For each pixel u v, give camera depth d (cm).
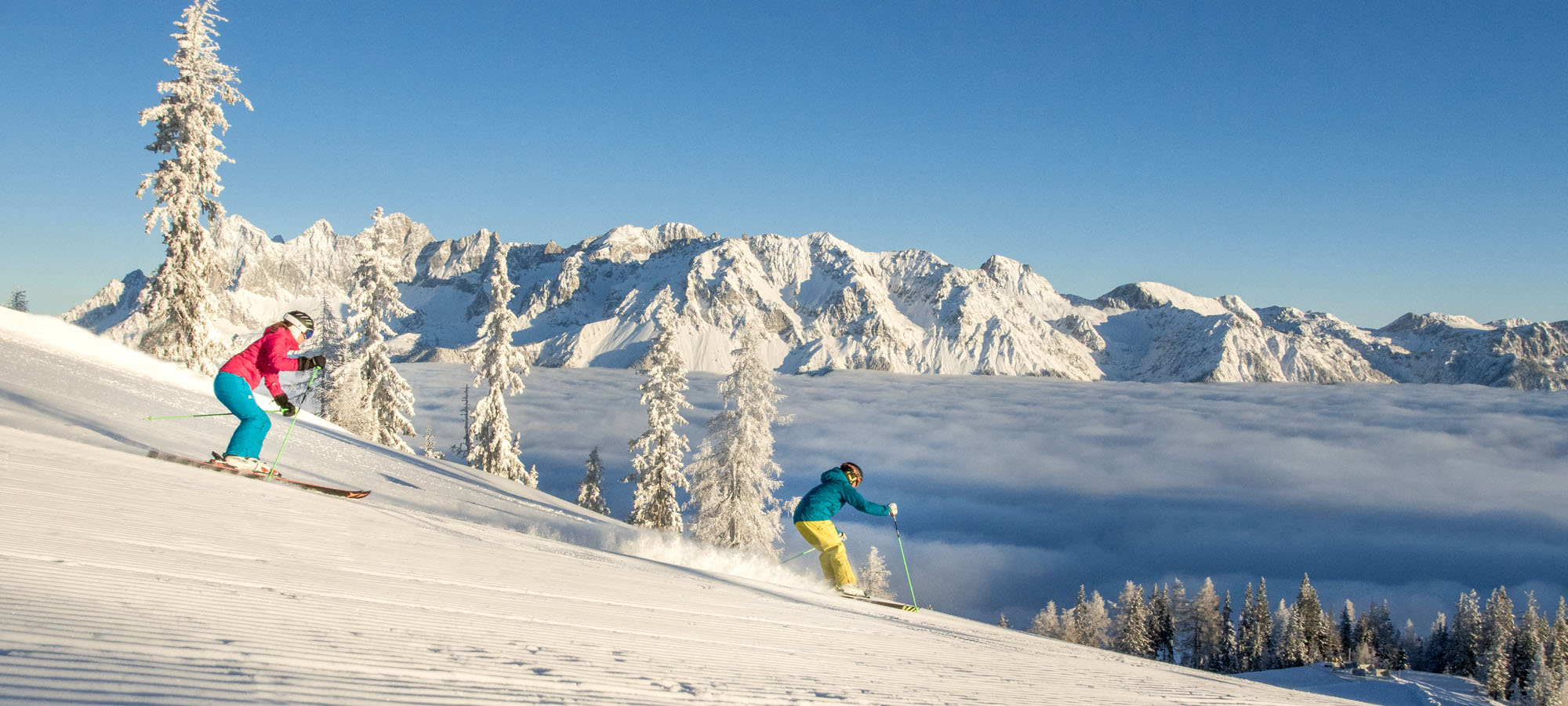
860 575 5909
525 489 3078
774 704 281
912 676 404
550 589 475
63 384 1436
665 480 4394
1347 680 8812
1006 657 587
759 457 3747
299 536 481
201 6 3091
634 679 274
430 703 194
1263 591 12769
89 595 238
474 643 284
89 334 2377
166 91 3020
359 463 1812
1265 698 611
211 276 3212
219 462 865
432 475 2225
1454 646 11669
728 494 3700
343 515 666
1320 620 12169
